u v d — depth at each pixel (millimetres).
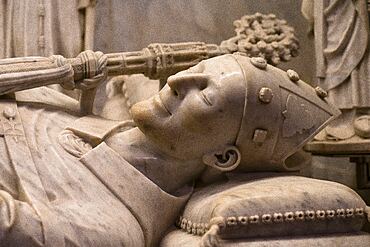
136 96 2521
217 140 1952
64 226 1716
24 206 1695
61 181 1857
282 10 3029
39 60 2070
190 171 2029
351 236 1746
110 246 1768
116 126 2076
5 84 1954
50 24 2504
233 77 1919
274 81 1968
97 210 1822
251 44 2447
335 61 2490
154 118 1954
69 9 2549
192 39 2969
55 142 1963
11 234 1628
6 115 1938
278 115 1946
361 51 2426
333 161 2854
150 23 2938
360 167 2588
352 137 2416
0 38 2510
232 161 1972
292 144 2002
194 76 1933
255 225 1702
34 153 1883
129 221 1864
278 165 2041
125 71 2230
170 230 2016
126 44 2918
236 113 1911
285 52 2500
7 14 2518
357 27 2432
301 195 1736
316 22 2541
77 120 2088
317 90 2059
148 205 1934
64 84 2113
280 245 1689
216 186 1988
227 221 1677
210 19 2979
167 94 1973
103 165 1929
